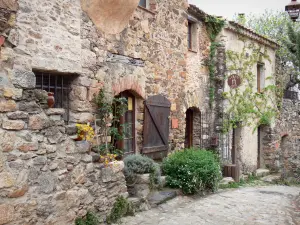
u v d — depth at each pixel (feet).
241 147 41.37
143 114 27.22
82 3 21.03
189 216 21.44
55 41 19.36
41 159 15.25
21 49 17.42
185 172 26.66
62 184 16.25
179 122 31.94
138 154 24.90
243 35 41.01
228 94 38.32
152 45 27.94
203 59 36.50
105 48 23.08
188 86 33.76
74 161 16.98
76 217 16.92
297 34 46.16
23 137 14.57
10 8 15.42
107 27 23.12
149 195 23.91
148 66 27.53
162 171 27.63
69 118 21.12
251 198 27.81
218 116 37.83
